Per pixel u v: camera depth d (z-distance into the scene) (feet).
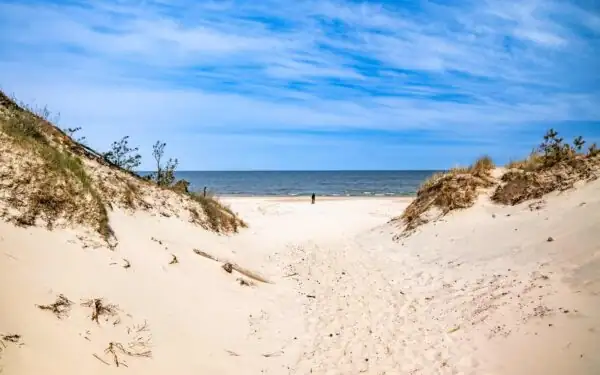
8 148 21.85
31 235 19.21
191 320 21.47
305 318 25.54
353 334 22.89
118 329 17.57
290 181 363.15
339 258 41.29
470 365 18.03
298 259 41.04
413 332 22.41
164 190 41.65
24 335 13.80
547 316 19.40
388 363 19.36
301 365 19.66
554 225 31.04
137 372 15.71
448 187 47.88
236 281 28.86
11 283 15.58
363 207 82.38
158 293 22.17
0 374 11.84
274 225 61.00
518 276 25.29
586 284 20.72
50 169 23.16
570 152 41.78
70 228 21.83
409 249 40.98
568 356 16.20
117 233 25.71
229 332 22.02
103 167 35.09
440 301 26.14
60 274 18.17
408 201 98.58
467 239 37.09
